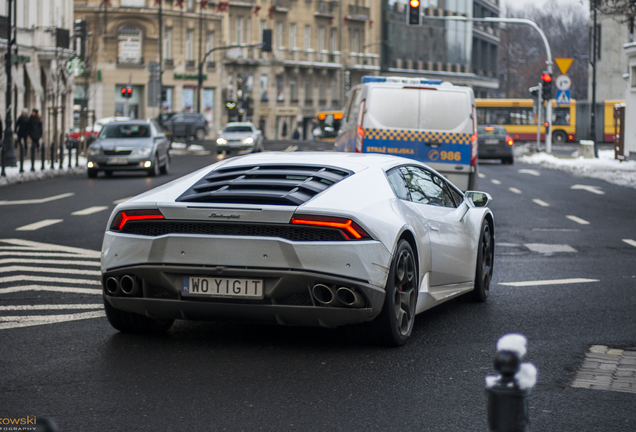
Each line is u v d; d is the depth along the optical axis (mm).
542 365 6145
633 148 39375
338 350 6508
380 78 17938
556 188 25297
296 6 87250
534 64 125625
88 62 45094
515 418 2672
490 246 9062
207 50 78688
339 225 6133
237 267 6156
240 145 48219
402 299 6656
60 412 4992
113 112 73375
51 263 11047
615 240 14000
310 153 7520
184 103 77312
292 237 6160
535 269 10984
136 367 5980
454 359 6273
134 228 6500
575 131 70875
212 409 5051
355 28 94562
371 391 5441
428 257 7176
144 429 4699
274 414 4965
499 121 70938
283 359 6227
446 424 4816
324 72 90188
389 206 6660
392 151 16719
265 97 84500
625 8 26594
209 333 7090
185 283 6309
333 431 4676
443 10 106938
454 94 16719
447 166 16719
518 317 7887
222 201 6344
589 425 4828
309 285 6105
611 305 8477
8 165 31938
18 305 8234
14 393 5363
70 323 7422
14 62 43969
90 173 28734
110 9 72438
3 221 16109
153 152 28906
